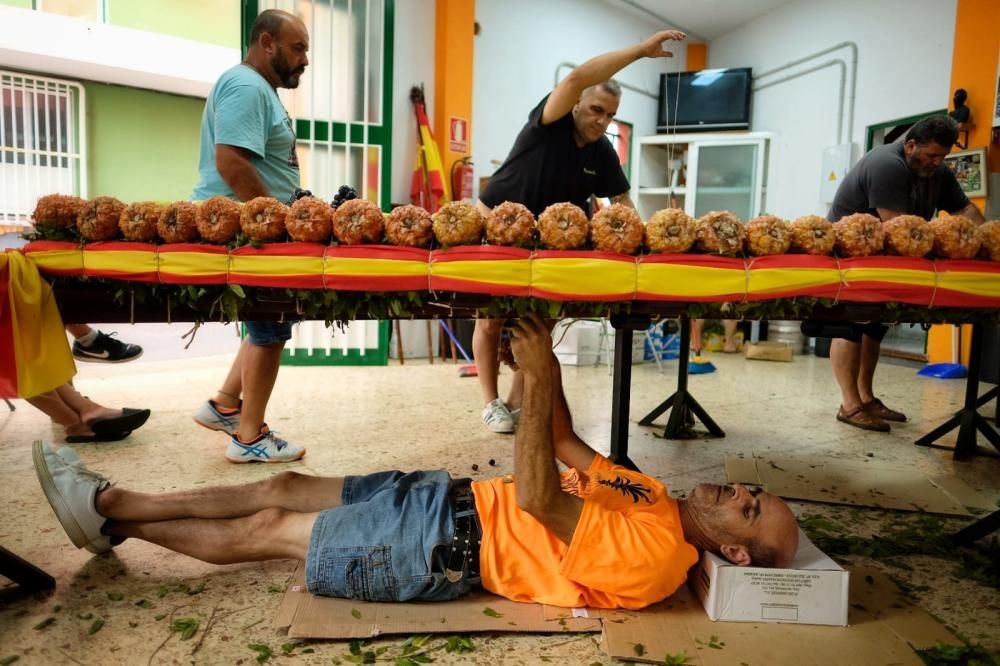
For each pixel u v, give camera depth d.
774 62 7.00
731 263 1.47
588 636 1.36
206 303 1.49
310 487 1.61
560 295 1.43
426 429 3.09
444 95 5.59
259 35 2.44
